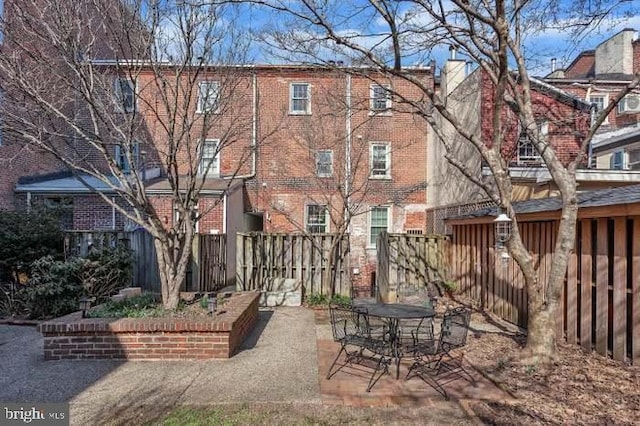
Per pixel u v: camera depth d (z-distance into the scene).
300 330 7.42
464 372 5.13
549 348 5.33
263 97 16.30
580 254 5.95
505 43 5.20
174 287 6.92
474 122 12.58
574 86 15.59
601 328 5.47
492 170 5.55
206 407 4.14
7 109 7.10
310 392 4.53
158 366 5.40
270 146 16.34
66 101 8.37
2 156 12.55
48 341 5.61
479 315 8.44
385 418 3.91
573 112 12.55
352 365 5.45
